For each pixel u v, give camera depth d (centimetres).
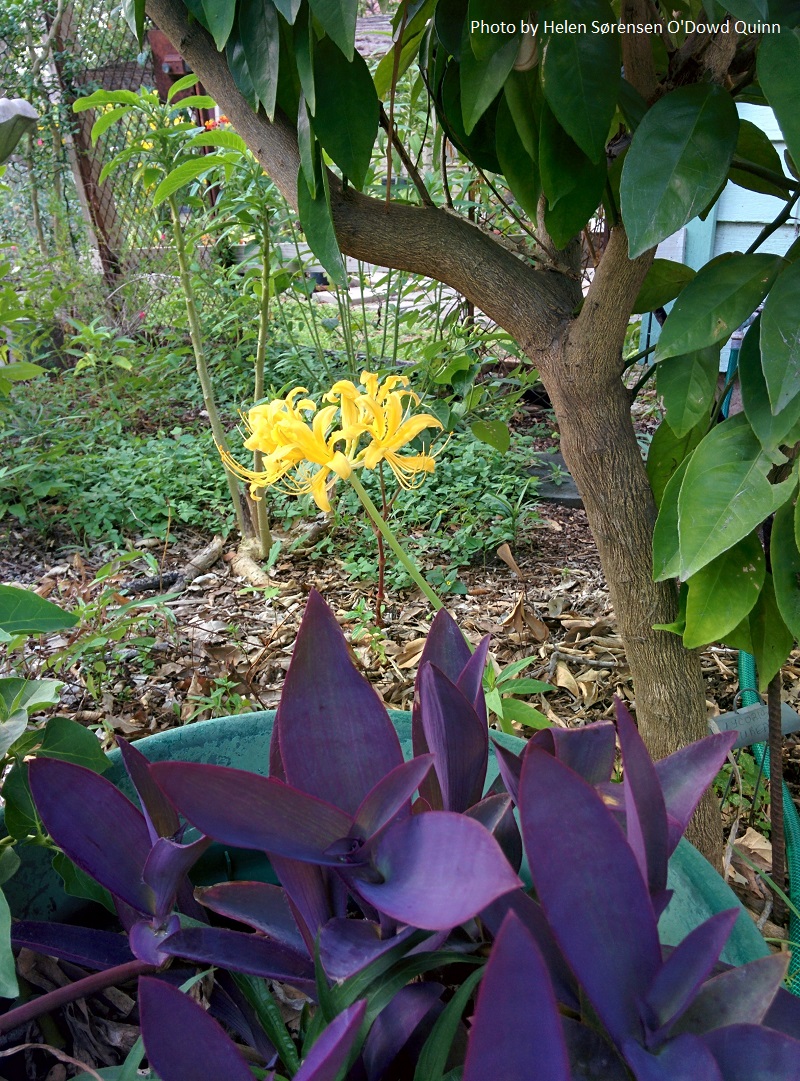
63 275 510
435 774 76
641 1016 52
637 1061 49
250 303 399
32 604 90
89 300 514
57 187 548
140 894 78
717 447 98
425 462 124
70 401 429
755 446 96
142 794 79
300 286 345
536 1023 43
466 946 67
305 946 70
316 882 69
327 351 446
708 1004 53
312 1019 62
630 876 52
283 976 67
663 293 124
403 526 295
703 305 93
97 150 552
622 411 112
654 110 84
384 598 255
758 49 76
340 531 302
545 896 50
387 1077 66
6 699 101
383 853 61
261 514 279
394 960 63
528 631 229
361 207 103
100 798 79
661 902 57
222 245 487
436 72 120
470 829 53
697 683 124
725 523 93
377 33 175
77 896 93
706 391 106
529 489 323
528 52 89
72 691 213
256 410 120
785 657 118
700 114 83
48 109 531
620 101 95
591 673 212
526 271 108
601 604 249
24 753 98
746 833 162
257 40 91
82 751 99
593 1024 57
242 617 252
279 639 235
